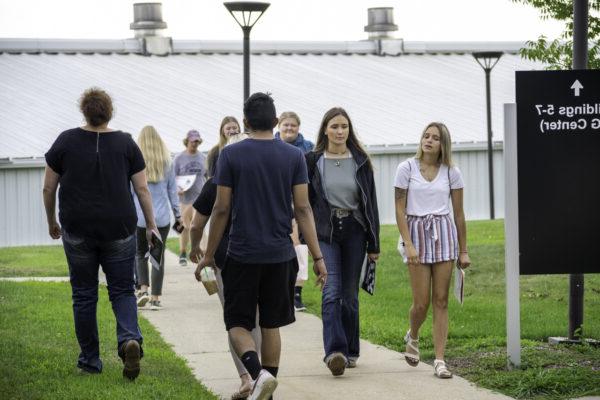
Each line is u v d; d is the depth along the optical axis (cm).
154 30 5025
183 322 1380
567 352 1120
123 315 972
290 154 863
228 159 852
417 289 1052
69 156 960
